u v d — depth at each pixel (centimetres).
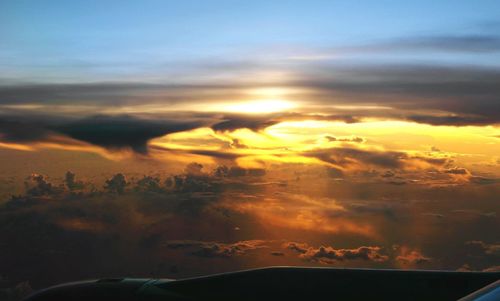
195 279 800
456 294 711
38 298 789
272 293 749
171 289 785
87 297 778
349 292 734
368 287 739
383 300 714
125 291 783
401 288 734
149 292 773
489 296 317
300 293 743
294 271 793
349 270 786
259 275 792
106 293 782
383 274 764
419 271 772
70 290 796
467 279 738
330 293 739
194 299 756
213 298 755
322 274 784
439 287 726
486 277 740
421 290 725
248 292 759
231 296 756
